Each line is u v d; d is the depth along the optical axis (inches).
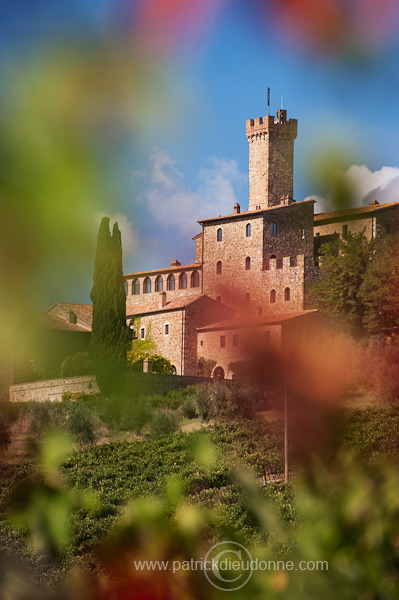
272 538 103.3
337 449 114.0
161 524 106.7
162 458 1310.3
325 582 97.0
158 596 97.3
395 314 1242.0
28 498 111.8
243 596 96.3
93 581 101.6
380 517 101.9
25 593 101.6
